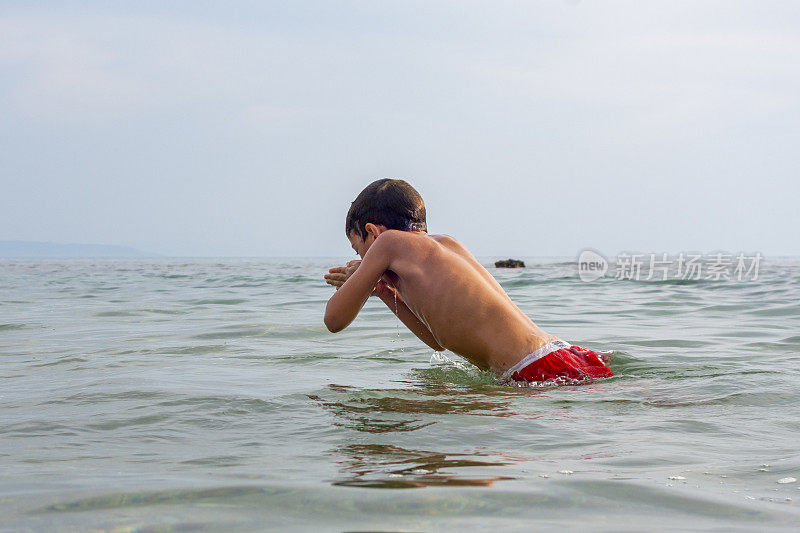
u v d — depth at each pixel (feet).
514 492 5.27
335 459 6.39
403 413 8.54
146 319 22.33
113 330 19.12
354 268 12.04
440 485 5.43
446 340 11.37
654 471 6.01
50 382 10.92
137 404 9.05
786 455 6.63
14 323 21.21
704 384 10.58
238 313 24.36
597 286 41.70
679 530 4.49
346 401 9.29
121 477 5.74
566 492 5.31
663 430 7.68
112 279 55.42
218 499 5.03
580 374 11.02
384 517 4.65
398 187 11.95
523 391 10.14
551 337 11.58
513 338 11.07
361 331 18.58
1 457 6.59
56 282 50.55
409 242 11.50
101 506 4.88
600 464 6.24
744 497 5.29
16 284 47.65
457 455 6.54
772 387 10.25
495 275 60.18
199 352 14.57
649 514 4.84
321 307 27.07
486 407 8.92
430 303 11.21
